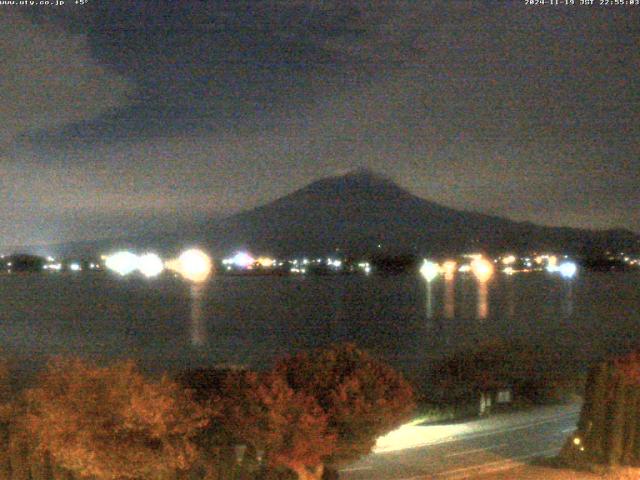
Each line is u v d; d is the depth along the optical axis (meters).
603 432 15.00
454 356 28.36
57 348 47.41
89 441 9.55
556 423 22.73
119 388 9.86
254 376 11.65
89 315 89.94
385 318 78.12
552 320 70.06
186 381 11.77
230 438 11.41
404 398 12.55
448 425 22.02
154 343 51.69
